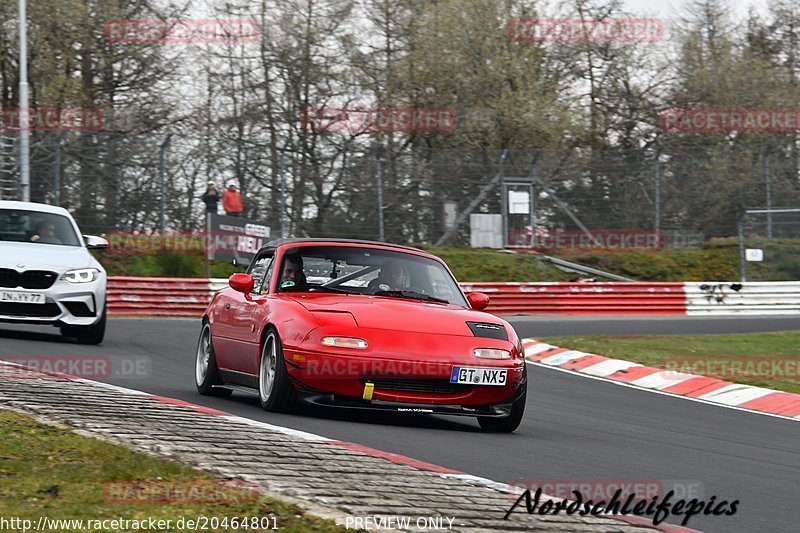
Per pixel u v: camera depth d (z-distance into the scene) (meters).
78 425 18.62
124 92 88.12
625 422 28.17
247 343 25.16
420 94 94.44
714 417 30.81
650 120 110.94
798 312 79.06
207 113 89.25
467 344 22.94
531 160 79.81
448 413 22.64
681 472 19.69
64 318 37.19
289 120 88.94
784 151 85.12
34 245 38.62
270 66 90.94
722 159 83.44
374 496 14.56
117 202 69.25
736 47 121.62
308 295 24.78
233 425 20.03
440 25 95.25
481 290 70.00
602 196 81.50
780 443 25.73
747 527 15.26
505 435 23.22
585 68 110.12
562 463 19.69
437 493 15.21
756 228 83.19
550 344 47.66
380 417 24.53
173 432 18.56
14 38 83.25
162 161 70.06
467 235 77.50
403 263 26.31
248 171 71.31
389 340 22.47
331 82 91.75
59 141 68.44
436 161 77.06
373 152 74.81
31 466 15.27
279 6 91.31
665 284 74.94
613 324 64.38
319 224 72.69
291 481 15.08
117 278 59.97
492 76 94.94
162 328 49.69
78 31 84.81
